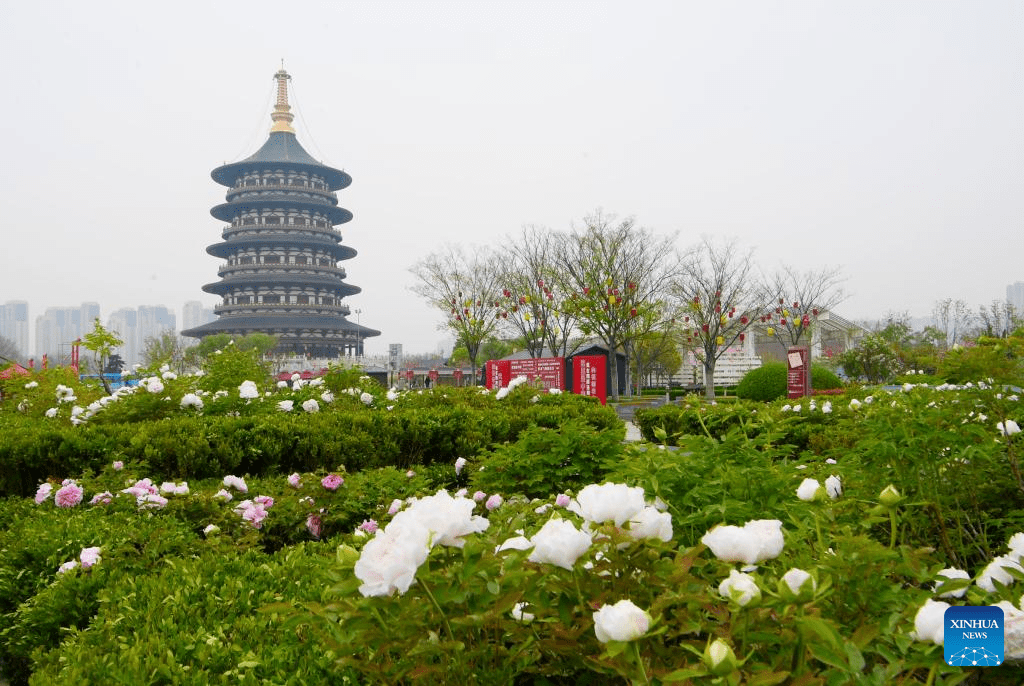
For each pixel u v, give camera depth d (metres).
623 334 35.03
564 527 1.87
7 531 5.05
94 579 3.95
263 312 92.31
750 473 3.09
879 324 53.34
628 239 35.19
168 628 3.01
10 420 9.66
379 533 1.84
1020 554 2.10
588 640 1.98
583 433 6.09
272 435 7.96
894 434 3.55
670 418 11.72
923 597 1.94
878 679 1.71
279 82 101.00
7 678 4.19
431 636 1.88
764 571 2.28
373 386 13.02
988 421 3.84
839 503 2.82
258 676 2.60
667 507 3.00
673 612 1.91
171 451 7.37
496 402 11.46
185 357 61.50
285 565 3.84
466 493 6.16
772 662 1.79
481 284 42.38
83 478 6.16
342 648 1.90
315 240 93.19
